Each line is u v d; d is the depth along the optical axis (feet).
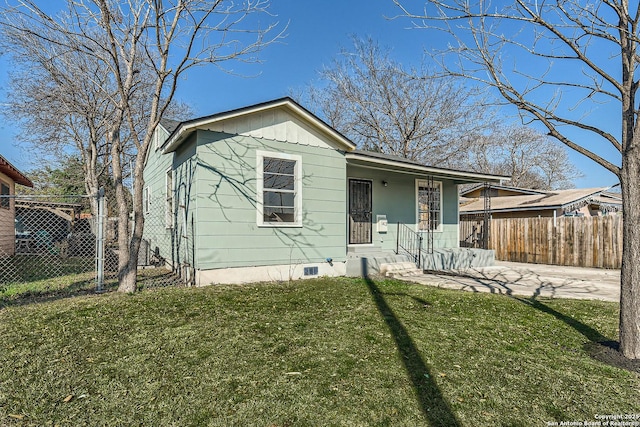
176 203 25.82
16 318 12.96
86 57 33.12
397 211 33.17
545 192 55.98
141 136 54.19
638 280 10.09
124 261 18.25
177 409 7.18
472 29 12.60
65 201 64.49
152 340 10.94
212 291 17.95
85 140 55.31
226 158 20.56
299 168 23.26
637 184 10.17
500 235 42.39
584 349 10.90
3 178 33.94
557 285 22.95
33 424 6.63
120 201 18.57
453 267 31.27
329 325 12.87
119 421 6.77
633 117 10.28
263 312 14.42
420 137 71.36
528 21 11.26
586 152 11.23
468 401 7.64
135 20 18.95
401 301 17.06
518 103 12.40
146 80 41.22
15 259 34.19
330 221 24.71
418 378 8.68
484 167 97.45
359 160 26.53
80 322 12.57
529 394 7.97
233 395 7.76
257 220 21.50
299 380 8.49
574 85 11.96
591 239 33.81
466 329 12.71
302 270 23.29
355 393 7.90
